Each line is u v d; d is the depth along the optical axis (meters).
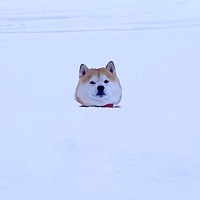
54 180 4.73
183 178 4.76
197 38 14.80
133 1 23.11
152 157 5.36
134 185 4.59
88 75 7.66
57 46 14.25
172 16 19.31
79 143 5.85
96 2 23.12
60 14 20.30
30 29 17.70
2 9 21.98
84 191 4.46
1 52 13.30
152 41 14.55
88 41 14.97
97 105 7.58
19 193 4.43
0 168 5.06
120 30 16.98
